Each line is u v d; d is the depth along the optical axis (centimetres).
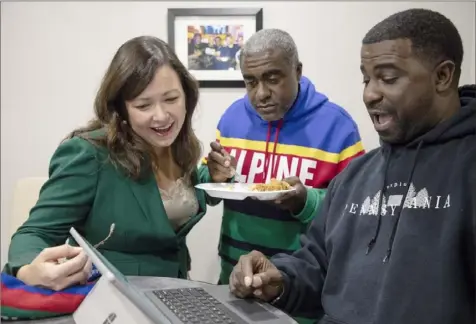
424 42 92
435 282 88
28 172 244
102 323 87
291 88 155
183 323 89
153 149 142
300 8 229
